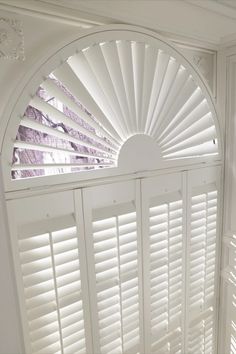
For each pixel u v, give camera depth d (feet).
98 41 2.56
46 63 2.34
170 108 3.27
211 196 4.02
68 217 2.77
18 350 2.58
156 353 3.80
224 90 3.75
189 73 3.30
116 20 2.70
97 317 3.13
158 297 3.67
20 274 2.52
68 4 2.35
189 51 3.54
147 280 3.50
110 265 3.14
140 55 2.88
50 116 2.54
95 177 2.86
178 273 3.82
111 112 2.86
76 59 2.56
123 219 3.16
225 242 4.22
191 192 3.77
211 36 3.42
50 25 2.46
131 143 3.07
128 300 3.38
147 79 3.00
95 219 2.93
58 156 2.77
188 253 3.88
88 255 2.94
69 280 2.85
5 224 2.33
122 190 3.09
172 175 3.52
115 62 2.73
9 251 2.39
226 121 3.85
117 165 3.00
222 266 4.36
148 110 3.12
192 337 4.23
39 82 2.34
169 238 3.62
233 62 3.59
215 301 4.48
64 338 2.94
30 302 2.67
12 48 2.28
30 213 2.50
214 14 2.87
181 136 3.49
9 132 2.26
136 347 3.56
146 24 2.85
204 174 3.87
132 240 3.26
